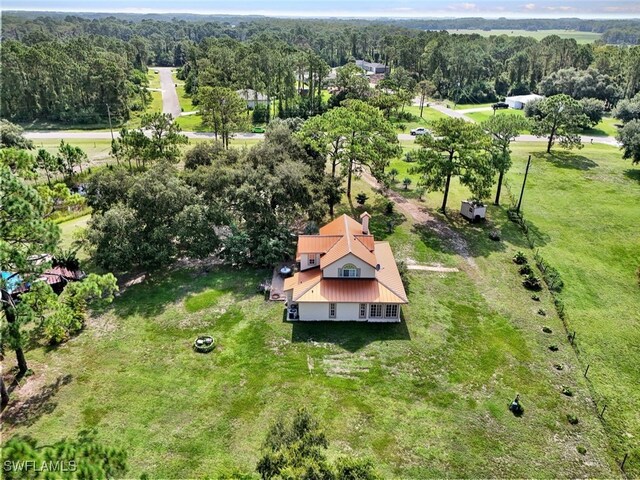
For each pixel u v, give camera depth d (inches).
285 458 743.1
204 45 7076.8
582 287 1717.5
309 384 1220.5
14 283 1166.3
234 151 2175.2
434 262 1845.5
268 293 1606.8
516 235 2097.7
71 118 4411.9
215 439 1058.1
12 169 1224.8
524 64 6018.7
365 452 1030.4
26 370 1230.3
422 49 6560.0
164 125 3004.4
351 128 2209.6
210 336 1392.7
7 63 4259.4
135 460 1002.1
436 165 2206.0
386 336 1412.4
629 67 4987.7
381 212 2308.1
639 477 1009.5
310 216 1967.3
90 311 1507.1
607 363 1342.3
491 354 1352.1
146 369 1263.5
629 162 3127.5
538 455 1047.6
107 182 1830.7
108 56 5516.7
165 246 1734.7
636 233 2140.7
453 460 1023.6
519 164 3058.6
